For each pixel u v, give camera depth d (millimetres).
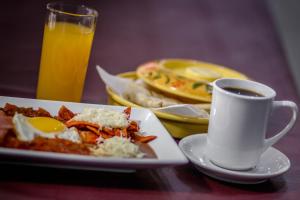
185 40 1551
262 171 781
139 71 1038
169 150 736
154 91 996
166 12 1846
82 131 762
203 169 755
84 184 695
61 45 869
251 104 735
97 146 730
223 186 743
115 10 1743
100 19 1592
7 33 1310
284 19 2539
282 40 1792
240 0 2207
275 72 1376
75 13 922
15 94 942
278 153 822
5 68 1069
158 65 1065
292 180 786
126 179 722
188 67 1109
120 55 1290
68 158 666
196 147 826
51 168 711
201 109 890
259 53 1542
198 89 974
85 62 901
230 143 753
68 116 796
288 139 941
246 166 767
